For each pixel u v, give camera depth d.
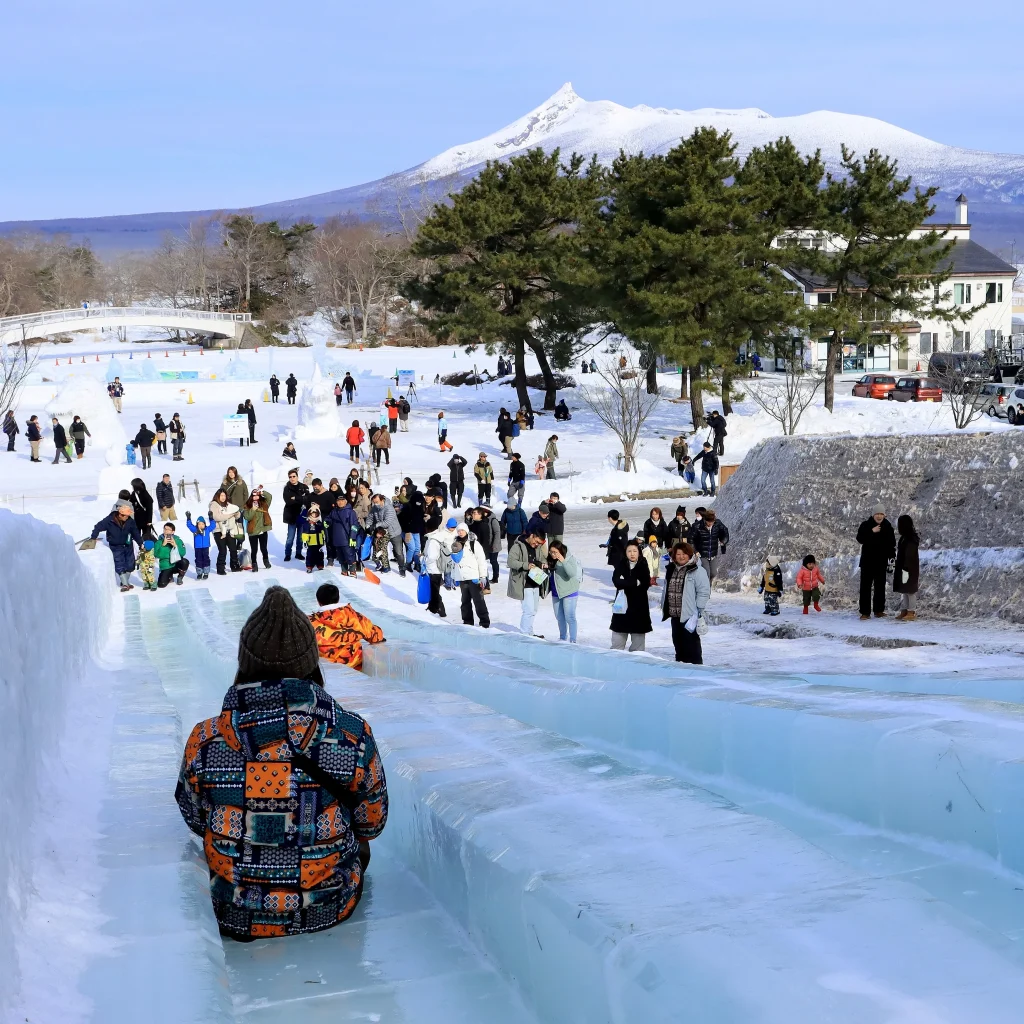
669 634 17.81
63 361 99.00
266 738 3.32
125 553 20.67
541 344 54.00
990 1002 1.93
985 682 8.07
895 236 46.84
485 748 4.60
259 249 136.38
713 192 43.34
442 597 21.52
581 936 2.52
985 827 3.31
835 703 4.67
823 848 3.63
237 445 45.56
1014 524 18.47
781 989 2.02
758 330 45.16
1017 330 91.19
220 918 3.45
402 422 48.91
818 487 21.44
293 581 21.09
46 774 4.56
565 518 31.70
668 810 3.39
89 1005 2.62
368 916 3.65
